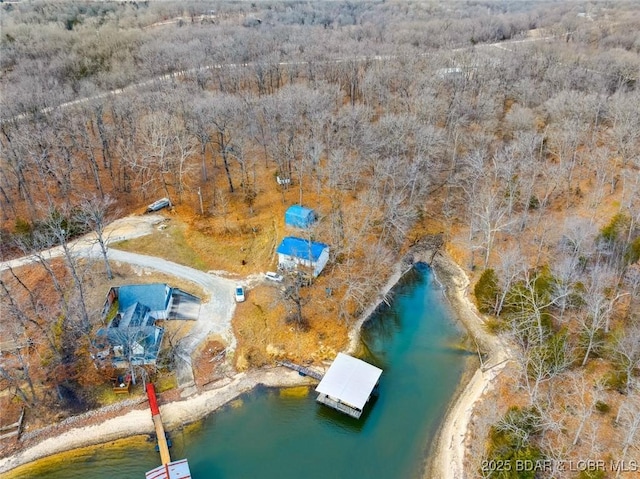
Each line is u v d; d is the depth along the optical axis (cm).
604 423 5069
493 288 6806
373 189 8638
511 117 9906
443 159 9875
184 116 9888
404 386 6019
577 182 9031
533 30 19150
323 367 6231
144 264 7562
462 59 12619
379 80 11194
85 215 7556
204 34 15112
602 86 11350
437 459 5162
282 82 12644
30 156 8312
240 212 8738
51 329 6331
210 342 6456
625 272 6638
